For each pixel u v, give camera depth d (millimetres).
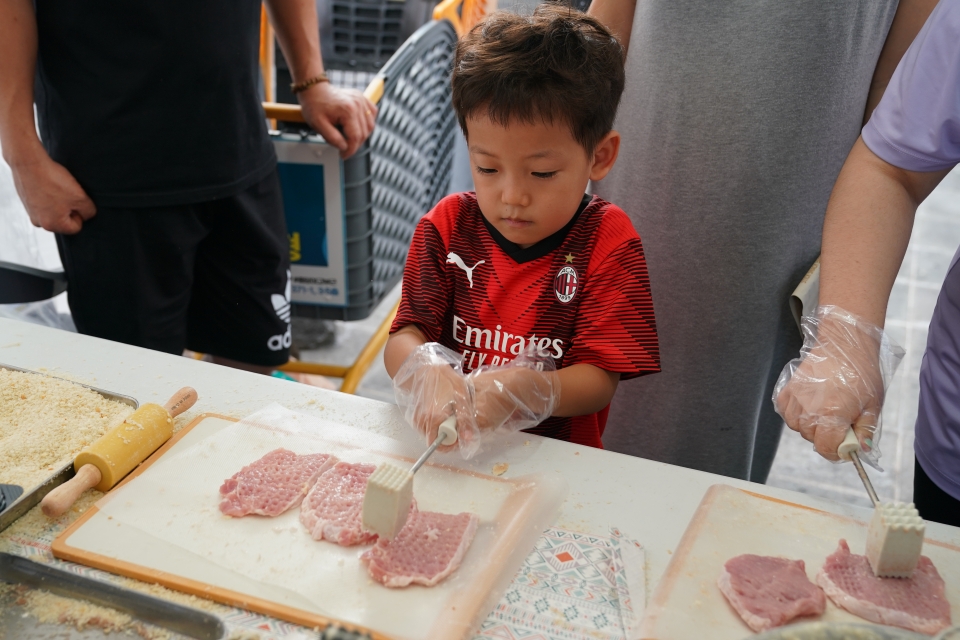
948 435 992
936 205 3666
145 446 870
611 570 765
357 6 2658
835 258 987
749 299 1335
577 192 1015
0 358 1074
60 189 1432
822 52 1177
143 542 754
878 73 1313
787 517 833
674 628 686
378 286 2240
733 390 1412
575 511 846
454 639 663
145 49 1387
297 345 2717
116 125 1431
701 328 1366
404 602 699
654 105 1290
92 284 1572
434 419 908
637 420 1477
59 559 744
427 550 749
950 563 787
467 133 987
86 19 1353
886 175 990
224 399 1014
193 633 677
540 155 945
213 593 697
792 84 1194
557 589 741
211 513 796
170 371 1071
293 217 1999
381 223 2170
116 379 1044
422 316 1112
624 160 1373
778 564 750
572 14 1046
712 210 1289
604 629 700
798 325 1298
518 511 827
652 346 1051
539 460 930
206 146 1521
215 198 1577
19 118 1369
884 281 964
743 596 706
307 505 800
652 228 1353
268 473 847
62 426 914
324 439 930
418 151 2262
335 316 2193
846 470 2252
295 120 1873
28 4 1338
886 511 728
